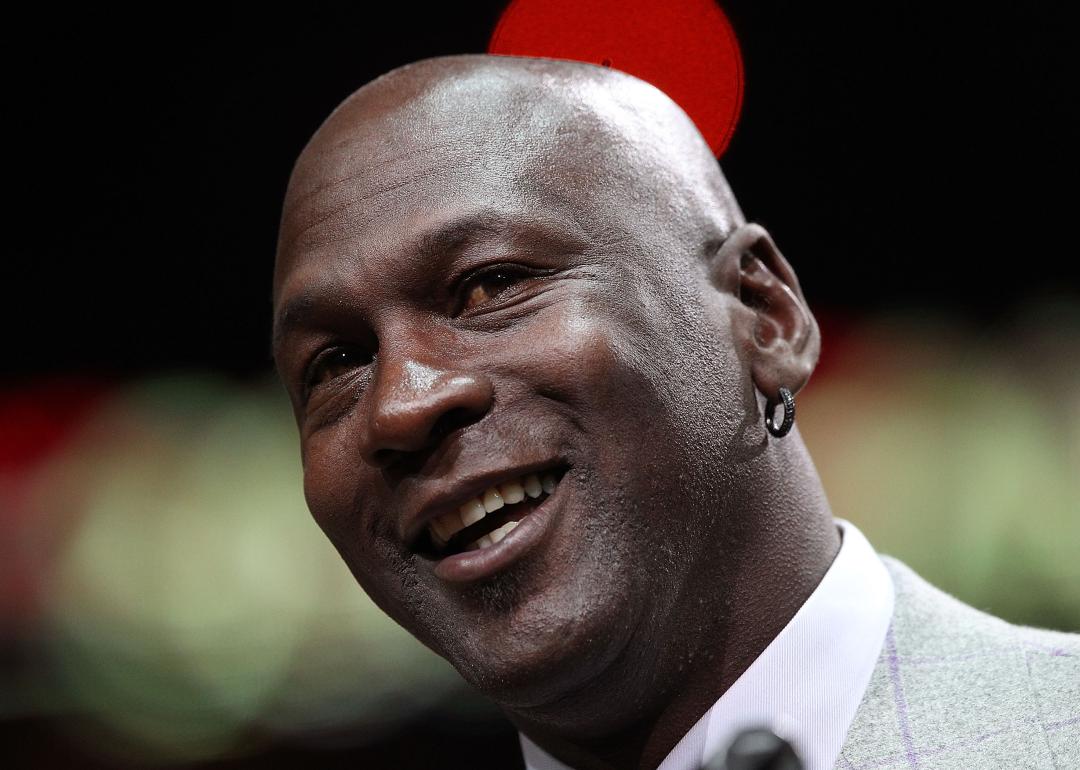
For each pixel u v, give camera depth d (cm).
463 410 344
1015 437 730
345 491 371
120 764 744
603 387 345
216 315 774
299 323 379
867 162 712
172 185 743
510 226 358
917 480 737
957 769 338
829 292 743
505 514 361
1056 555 715
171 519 778
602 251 363
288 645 757
